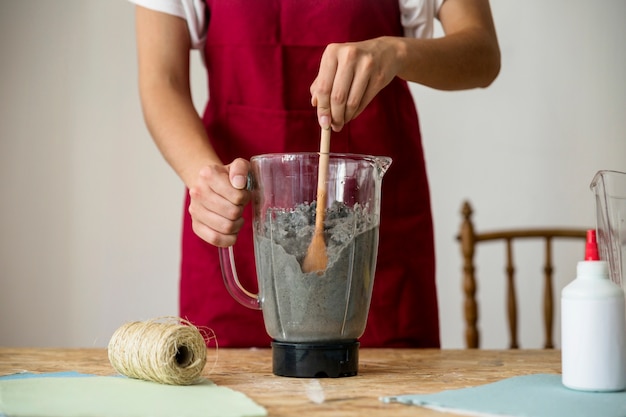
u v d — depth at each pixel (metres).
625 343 0.75
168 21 1.29
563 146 2.54
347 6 1.29
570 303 0.76
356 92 0.92
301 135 1.31
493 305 2.52
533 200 2.54
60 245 2.46
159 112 1.22
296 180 0.84
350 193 0.84
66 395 0.73
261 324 1.31
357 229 0.85
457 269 2.52
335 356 0.85
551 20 2.54
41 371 0.91
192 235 1.35
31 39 2.47
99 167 2.47
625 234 0.83
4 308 2.45
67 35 2.47
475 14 1.29
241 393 0.74
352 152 1.30
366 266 0.86
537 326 2.52
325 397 0.72
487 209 2.53
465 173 2.53
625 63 2.54
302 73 1.30
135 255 2.46
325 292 0.84
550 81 2.54
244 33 1.30
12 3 2.47
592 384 0.74
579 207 2.53
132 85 2.48
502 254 2.52
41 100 2.47
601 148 2.54
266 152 1.31
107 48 2.48
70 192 2.46
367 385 0.80
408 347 1.31
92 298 2.46
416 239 1.33
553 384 0.79
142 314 2.46
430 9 1.33
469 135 2.53
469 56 1.16
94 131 2.47
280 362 0.87
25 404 0.69
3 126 2.46
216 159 1.13
